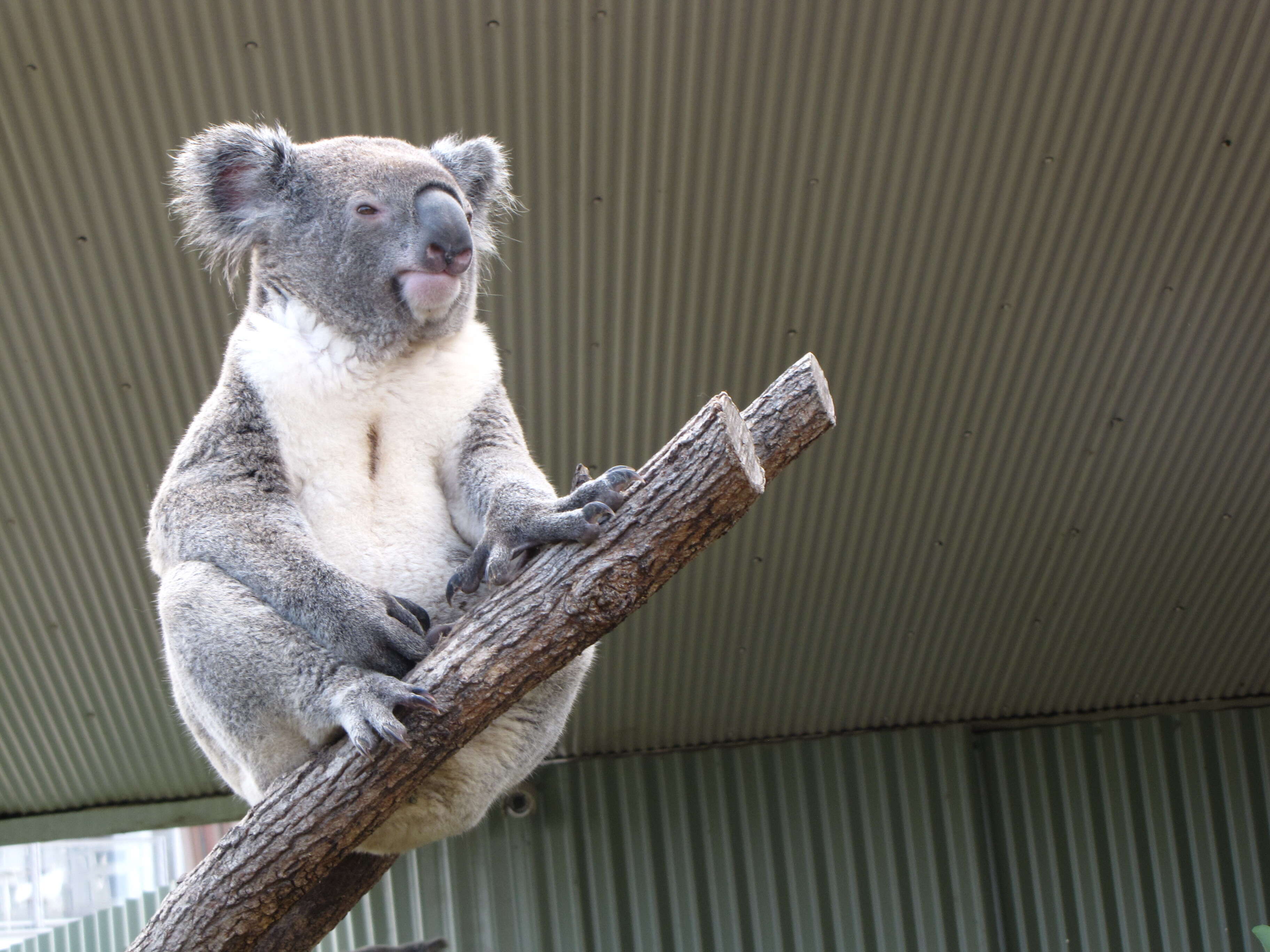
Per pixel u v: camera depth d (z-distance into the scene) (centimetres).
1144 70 484
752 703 738
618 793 759
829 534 645
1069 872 754
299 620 255
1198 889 746
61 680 655
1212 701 768
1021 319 568
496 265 532
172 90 468
